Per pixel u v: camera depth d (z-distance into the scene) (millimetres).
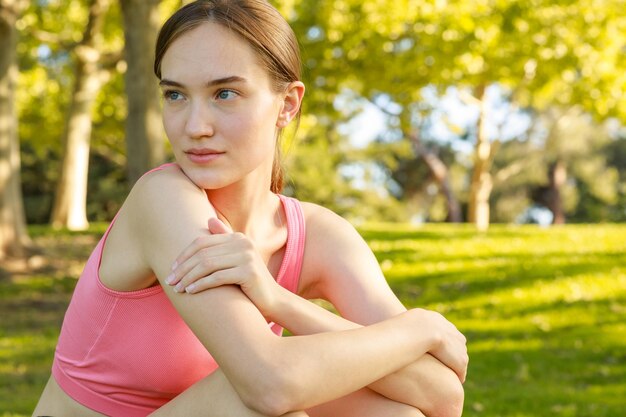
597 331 7469
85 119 15766
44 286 9703
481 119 25672
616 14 13734
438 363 2021
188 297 1836
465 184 40188
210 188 2018
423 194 40531
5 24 10609
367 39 13414
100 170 30719
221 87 1933
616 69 14859
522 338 7289
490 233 13094
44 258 10719
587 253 10641
